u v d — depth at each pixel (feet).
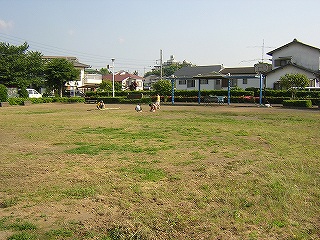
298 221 11.37
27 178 16.57
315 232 10.53
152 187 15.11
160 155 22.33
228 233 10.41
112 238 10.05
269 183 15.52
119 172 17.74
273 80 116.78
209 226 10.89
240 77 85.40
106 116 54.85
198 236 10.20
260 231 10.57
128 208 12.53
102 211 12.19
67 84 148.77
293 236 10.22
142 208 12.51
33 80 129.29
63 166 19.06
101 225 10.98
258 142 27.58
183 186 15.23
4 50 123.75
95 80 189.06
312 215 11.89
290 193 14.05
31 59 129.90
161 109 72.13
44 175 17.13
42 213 11.99
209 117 52.29
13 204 12.88
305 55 118.93
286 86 93.25
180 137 30.60
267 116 52.54
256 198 13.57
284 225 11.02
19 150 24.18
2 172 17.67
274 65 125.80
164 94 106.01
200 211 12.21
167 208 12.52
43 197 13.69
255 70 136.15
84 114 59.62
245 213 12.04
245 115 55.42
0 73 118.52
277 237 10.17
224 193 14.21
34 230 10.53
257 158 21.17
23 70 125.08
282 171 17.76
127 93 125.80
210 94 111.04
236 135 31.81
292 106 76.13
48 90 135.64
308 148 24.49
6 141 28.35
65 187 15.06
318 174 17.16
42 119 49.47
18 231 10.43
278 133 32.78
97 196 13.83
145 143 27.22
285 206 12.66
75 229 10.61
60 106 88.63
